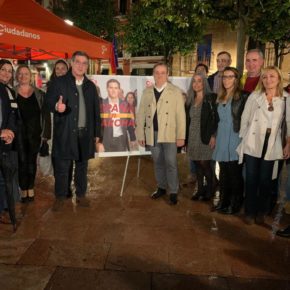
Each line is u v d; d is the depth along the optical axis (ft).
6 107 11.84
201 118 13.71
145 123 14.74
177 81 16.37
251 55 13.43
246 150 12.21
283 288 8.78
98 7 58.08
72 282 8.79
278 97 11.67
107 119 15.10
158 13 21.40
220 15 21.88
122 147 15.44
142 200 15.02
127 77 15.25
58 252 10.29
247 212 12.63
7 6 14.82
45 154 14.56
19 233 11.50
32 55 25.52
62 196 13.62
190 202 14.89
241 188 13.60
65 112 12.69
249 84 13.83
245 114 12.30
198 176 14.92
